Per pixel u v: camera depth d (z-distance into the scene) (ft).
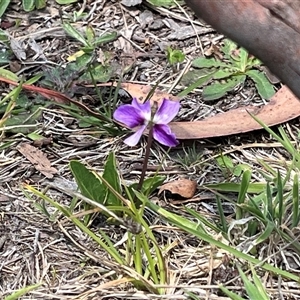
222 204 0.89
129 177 0.93
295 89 0.56
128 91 1.05
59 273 0.82
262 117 0.99
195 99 1.06
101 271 0.81
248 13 0.52
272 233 0.83
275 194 0.89
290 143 0.92
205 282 0.80
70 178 0.93
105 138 1.00
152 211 0.88
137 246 0.79
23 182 0.93
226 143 0.98
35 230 0.87
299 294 0.79
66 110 1.01
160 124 0.80
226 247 0.77
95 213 0.87
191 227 0.83
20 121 1.00
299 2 0.52
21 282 0.81
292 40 0.53
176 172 0.94
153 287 0.77
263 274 0.81
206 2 0.51
